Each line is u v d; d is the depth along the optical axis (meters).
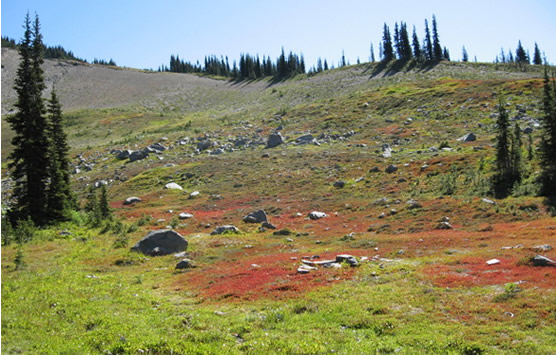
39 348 13.26
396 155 71.56
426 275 20.11
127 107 170.62
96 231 42.50
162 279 25.19
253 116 132.00
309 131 102.12
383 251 28.31
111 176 84.81
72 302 18.55
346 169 68.62
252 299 19.06
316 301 17.72
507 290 16.50
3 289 20.81
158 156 96.62
